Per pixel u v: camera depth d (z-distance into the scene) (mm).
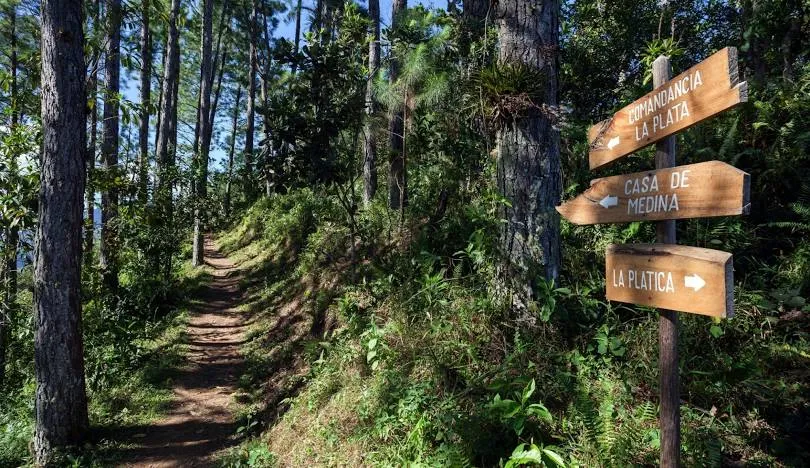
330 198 11258
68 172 5469
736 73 1848
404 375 4219
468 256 5109
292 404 5625
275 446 5094
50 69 5391
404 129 7359
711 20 8680
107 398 6844
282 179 7398
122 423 6180
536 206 4281
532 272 4203
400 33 6656
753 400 3158
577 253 4805
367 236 8305
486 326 4191
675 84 2168
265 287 11367
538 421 3289
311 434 4750
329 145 7461
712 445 2746
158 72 22078
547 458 2820
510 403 3062
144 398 6840
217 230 22391
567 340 4027
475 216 4898
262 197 19219
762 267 4219
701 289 1994
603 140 2652
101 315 8117
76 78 5504
